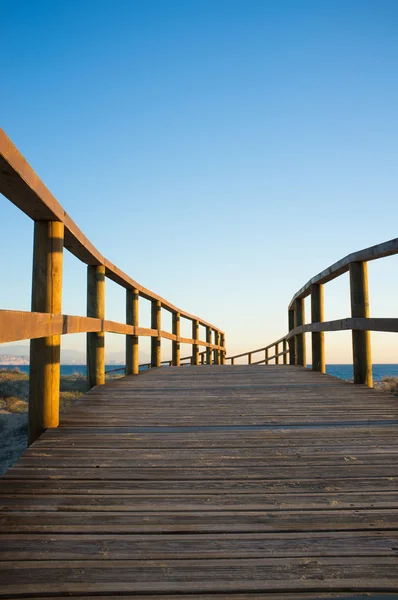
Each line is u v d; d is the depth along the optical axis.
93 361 5.30
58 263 3.26
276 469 2.48
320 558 1.61
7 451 9.91
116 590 1.43
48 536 1.75
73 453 2.74
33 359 3.32
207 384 5.48
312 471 2.45
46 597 1.40
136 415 3.72
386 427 3.34
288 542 1.71
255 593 1.43
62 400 13.91
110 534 1.76
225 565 1.56
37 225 3.23
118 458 2.65
